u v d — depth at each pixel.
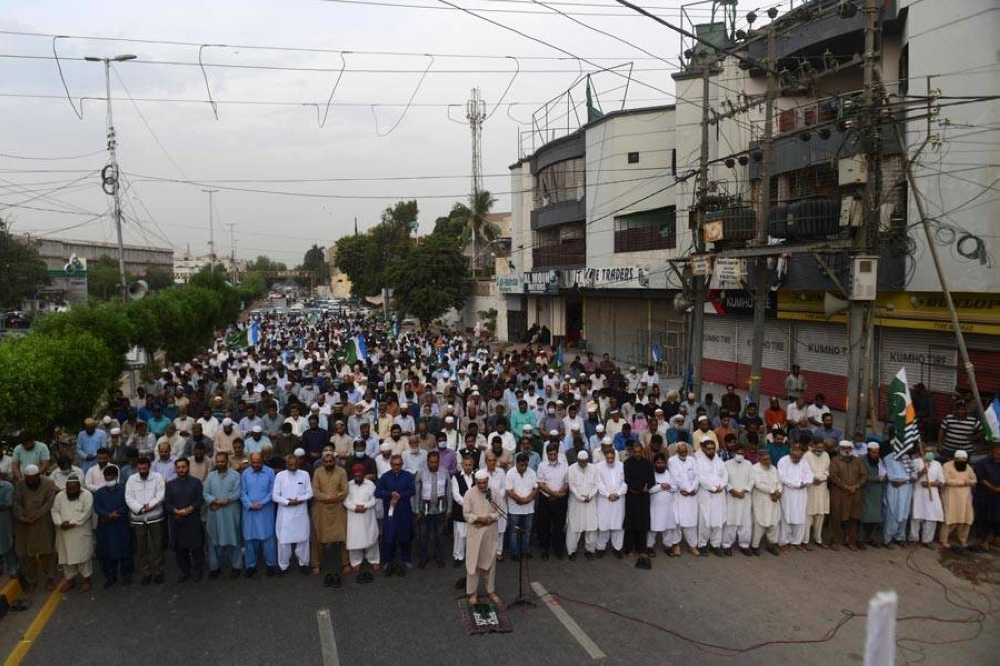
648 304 27.83
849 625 7.72
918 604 8.27
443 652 7.10
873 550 10.12
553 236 35.41
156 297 24.62
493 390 15.76
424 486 9.55
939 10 14.84
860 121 12.25
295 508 9.07
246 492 9.11
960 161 14.55
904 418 10.09
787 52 19.62
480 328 45.75
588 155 30.45
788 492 9.91
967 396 13.73
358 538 8.98
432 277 46.00
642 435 11.90
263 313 67.19
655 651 7.13
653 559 9.80
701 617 7.92
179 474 8.98
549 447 9.84
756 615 7.96
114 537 8.73
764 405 19.73
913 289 15.58
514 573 9.29
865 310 12.64
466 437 10.34
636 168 27.86
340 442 11.46
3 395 9.75
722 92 21.95
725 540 9.99
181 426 12.57
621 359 30.02
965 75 14.43
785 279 19.20
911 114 15.43
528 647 7.21
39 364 10.68
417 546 10.36
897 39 17.41
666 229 26.28
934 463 10.22
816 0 18.42
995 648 7.24
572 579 9.07
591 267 30.77
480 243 57.31
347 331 40.41
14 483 9.50
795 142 19.14
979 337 14.70
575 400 13.87
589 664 6.87
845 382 18.27
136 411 13.43
